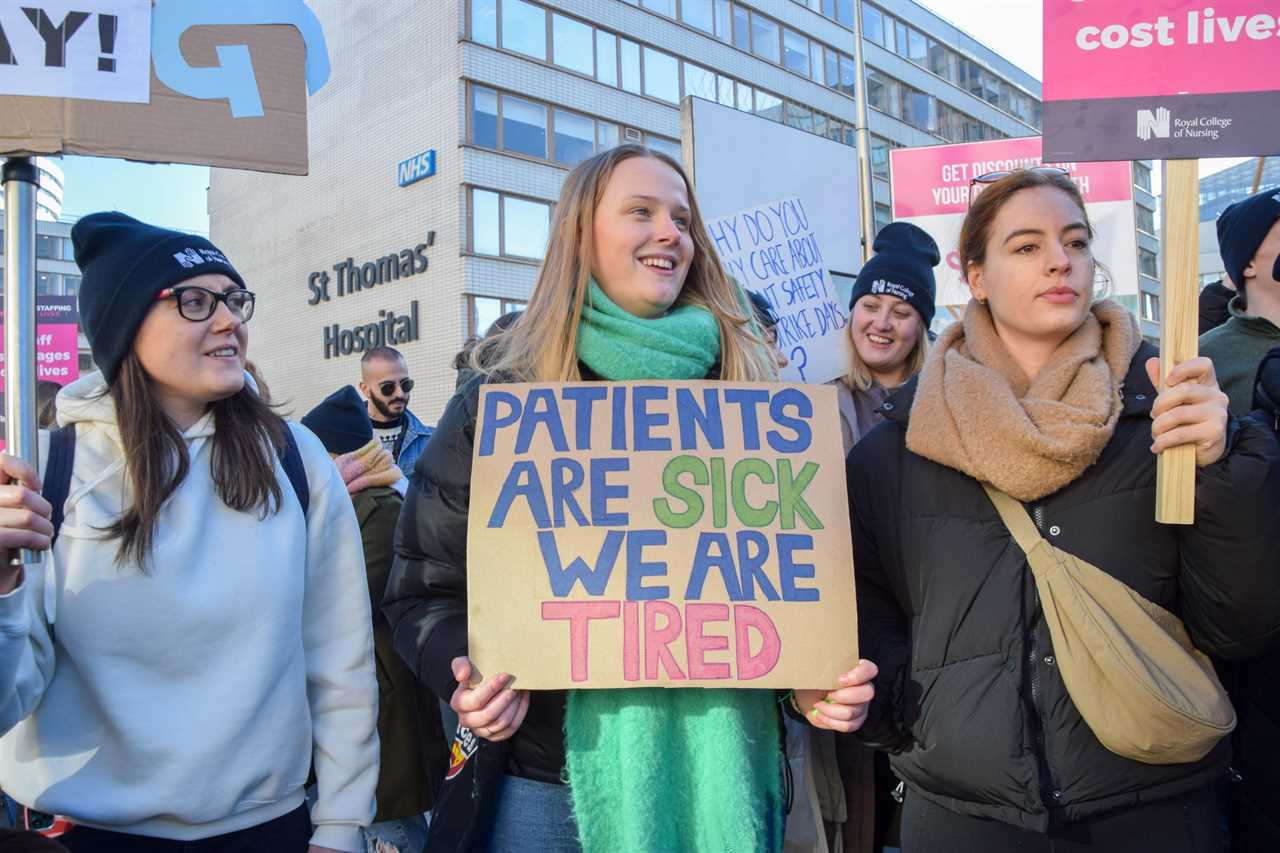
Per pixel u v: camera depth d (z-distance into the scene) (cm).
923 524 172
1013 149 533
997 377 169
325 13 2122
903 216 550
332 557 186
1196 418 146
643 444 168
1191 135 155
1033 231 172
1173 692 145
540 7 1906
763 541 163
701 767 162
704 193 377
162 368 163
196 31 169
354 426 320
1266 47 154
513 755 169
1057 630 154
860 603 188
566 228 183
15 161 157
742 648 157
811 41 2544
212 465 168
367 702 183
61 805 152
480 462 167
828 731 230
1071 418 158
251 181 2442
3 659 137
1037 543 159
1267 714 183
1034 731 156
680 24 2170
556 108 1931
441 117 1820
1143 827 154
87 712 155
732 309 198
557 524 163
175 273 163
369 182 2009
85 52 161
